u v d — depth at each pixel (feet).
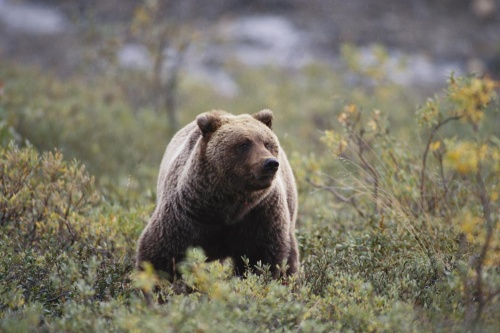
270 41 195.42
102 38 143.64
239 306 40.65
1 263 48.93
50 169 60.85
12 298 42.19
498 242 43.50
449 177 62.80
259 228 49.93
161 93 142.82
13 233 56.59
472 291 43.32
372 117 67.82
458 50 205.77
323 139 64.13
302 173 71.87
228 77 177.27
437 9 230.89
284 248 50.65
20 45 177.58
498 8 230.68
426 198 61.52
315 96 160.56
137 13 138.51
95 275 45.32
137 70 148.66
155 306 39.55
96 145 100.42
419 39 208.64
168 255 49.44
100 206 65.05
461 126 95.25
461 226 45.01
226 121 49.93
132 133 116.57
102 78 146.61
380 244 54.29
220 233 50.42
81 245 55.77
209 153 48.39
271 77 175.63
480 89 46.65
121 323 36.52
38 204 59.47
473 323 38.55
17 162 60.08
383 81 143.13
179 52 138.51
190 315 36.73
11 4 199.11
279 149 53.52
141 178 93.30
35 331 39.73
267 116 51.83
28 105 108.06
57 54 172.24
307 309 40.47
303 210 71.82
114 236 58.29
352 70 142.72
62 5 193.36
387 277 48.49
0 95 96.89
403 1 230.27
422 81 175.83
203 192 48.60
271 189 49.57
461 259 47.83
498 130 89.40
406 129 112.78
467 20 226.38
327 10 215.72
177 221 49.37
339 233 59.52
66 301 44.68
